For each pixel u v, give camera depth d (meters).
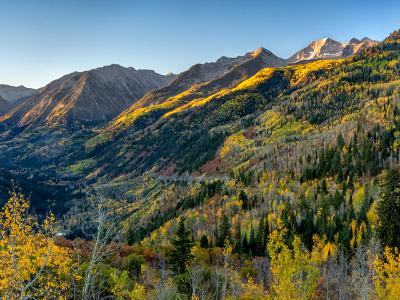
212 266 74.31
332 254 90.69
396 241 73.56
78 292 25.12
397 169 80.31
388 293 42.16
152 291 41.41
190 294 51.41
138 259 60.91
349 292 58.66
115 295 38.12
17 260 21.16
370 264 52.88
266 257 97.56
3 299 20.67
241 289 57.25
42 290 22.52
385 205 77.88
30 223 21.75
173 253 67.62
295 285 40.59
